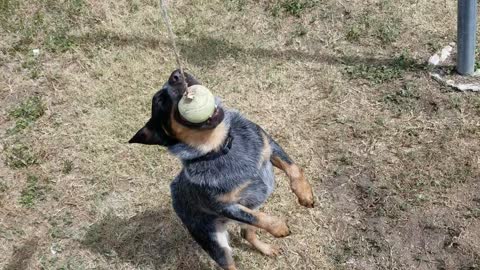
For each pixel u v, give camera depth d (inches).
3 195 60.7
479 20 70.2
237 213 45.4
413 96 64.3
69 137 65.1
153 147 62.7
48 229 58.0
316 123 63.3
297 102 65.5
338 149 60.7
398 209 55.4
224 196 44.9
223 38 73.2
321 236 54.7
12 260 56.2
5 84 71.1
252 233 53.0
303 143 61.7
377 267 52.2
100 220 58.3
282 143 61.9
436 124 61.4
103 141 64.1
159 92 42.6
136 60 72.1
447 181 56.8
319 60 69.4
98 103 68.0
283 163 47.5
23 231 58.0
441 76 65.5
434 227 53.8
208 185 44.6
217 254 48.3
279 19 74.5
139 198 59.4
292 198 57.5
